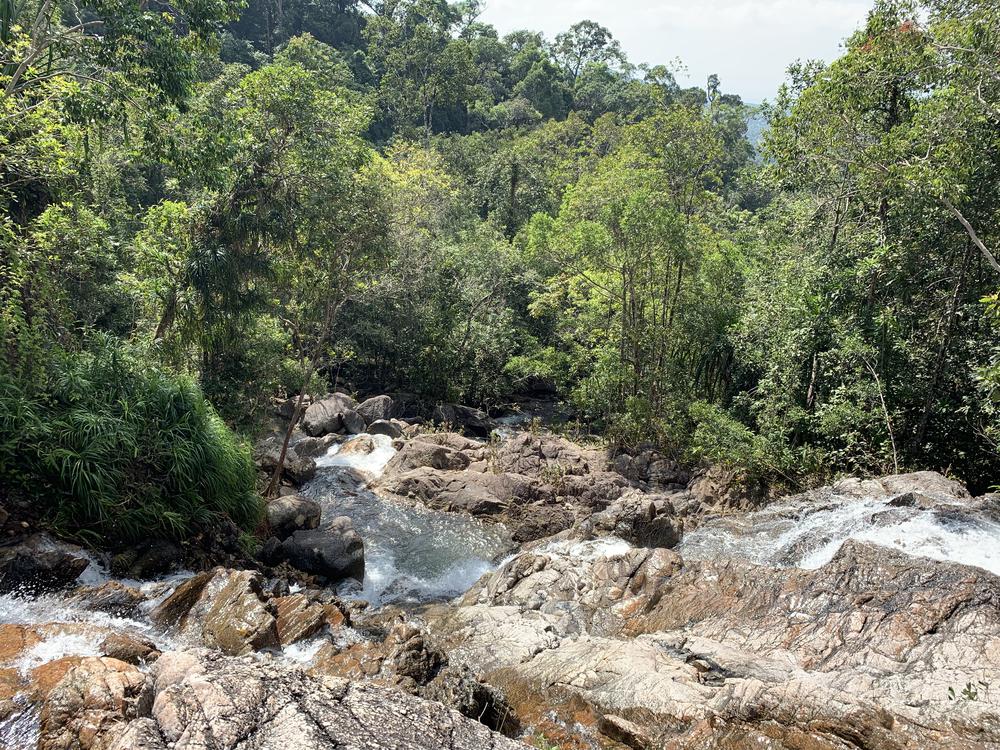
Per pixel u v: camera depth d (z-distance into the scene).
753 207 64.00
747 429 21.36
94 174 20.98
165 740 4.66
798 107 19.94
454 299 35.19
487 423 32.75
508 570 13.74
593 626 11.57
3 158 14.39
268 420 22.64
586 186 31.52
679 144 29.50
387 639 9.72
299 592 12.49
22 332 11.84
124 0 13.74
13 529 10.35
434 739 4.99
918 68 17.52
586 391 26.80
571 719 8.59
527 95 88.94
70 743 5.57
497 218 53.25
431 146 61.59
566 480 21.86
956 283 18.48
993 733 7.26
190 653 5.86
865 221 21.55
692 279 25.69
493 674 9.95
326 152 17.75
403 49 72.06
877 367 19.34
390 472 22.66
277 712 4.94
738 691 8.18
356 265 18.75
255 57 63.22
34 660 7.54
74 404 11.98
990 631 8.59
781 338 21.56
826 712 7.62
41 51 14.64
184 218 17.50
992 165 16.47
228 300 17.91
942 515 12.77
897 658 8.77
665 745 7.71
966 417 17.56
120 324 21.92
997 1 14.99
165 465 12.59
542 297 33.41
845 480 16.78
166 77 14.45
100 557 11.10
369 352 34.50
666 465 23.30
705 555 14.72
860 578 10.31
